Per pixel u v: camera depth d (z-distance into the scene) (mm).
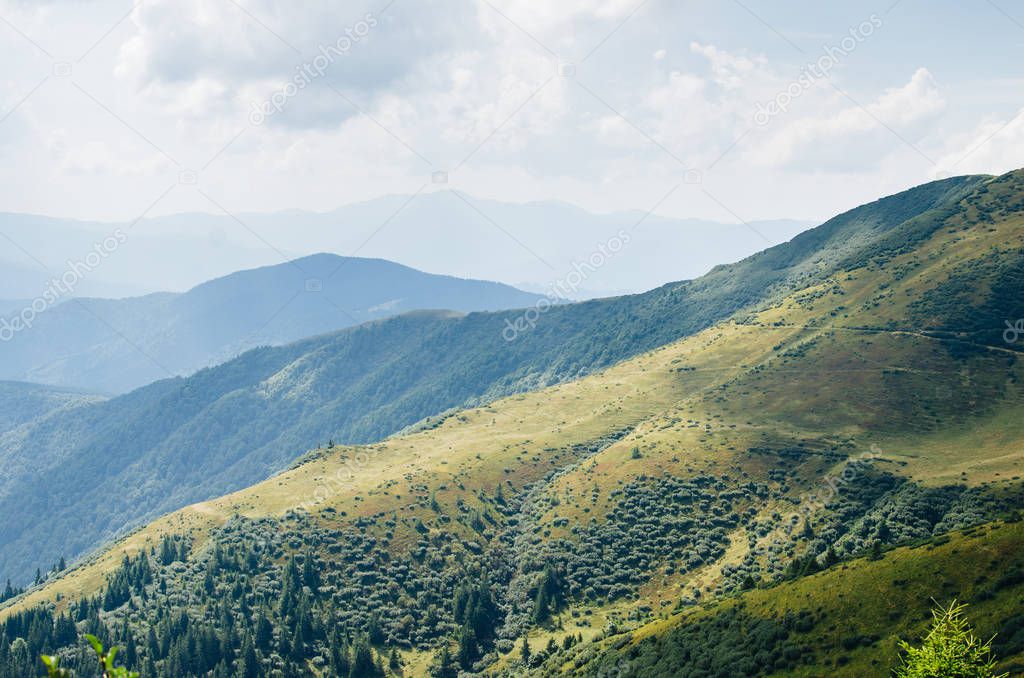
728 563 171125
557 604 175375
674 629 115562
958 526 149375
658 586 174125
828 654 88688
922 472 177750
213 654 158500
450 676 158375
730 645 100938
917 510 160000
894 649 83938
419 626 174625
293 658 160875
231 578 184250
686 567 176625
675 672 101625
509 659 158625
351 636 169250
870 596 94562
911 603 89938
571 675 123188
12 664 152000
